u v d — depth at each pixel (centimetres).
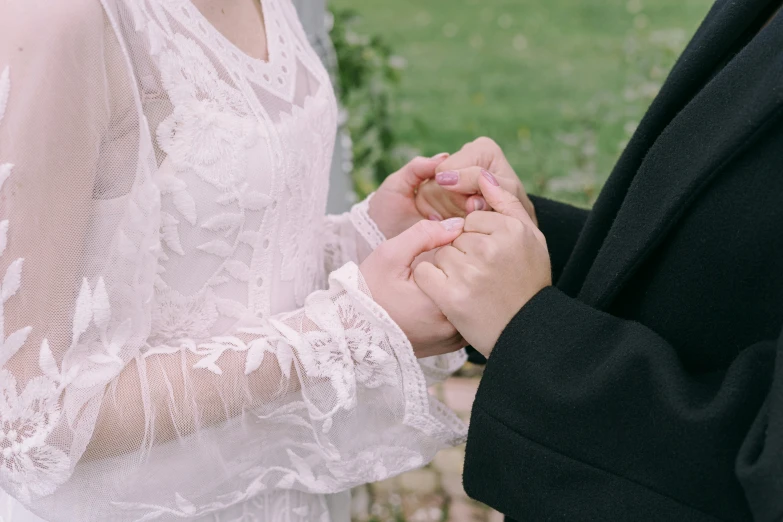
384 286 79
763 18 78
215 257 77
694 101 75
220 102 77
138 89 72
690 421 68
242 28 83
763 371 68
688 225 73
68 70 68
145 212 71
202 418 75
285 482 82
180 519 78
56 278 69
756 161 70
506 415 75
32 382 69
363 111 199
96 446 73
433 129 345
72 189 69
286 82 84
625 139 308
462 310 77
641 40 404
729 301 72
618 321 74
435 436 82
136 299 73
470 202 90
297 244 84
